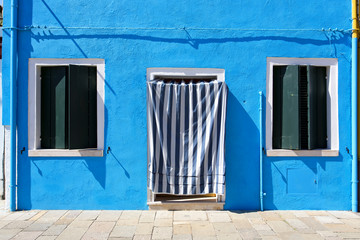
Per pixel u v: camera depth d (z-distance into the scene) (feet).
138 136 17.71
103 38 17.69
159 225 15.25
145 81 17.75
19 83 17.49
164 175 17.02
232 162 17.78
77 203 17.57
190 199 17.78
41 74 17.93
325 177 17.87
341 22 18.08
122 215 16.69
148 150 17.54
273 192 17.78
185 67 17.76
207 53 17.81
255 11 17.92
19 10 17.56
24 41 17.53
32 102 17.53
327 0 18.10
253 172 17.80
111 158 17.63
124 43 17.71
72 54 17.61
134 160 17.66
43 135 17.90
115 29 17.70
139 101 17.72
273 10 17.93
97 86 17.71
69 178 17.54
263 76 17.85
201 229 14.76
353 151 17.83
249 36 17.87
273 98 18.19
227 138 17.79
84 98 17.60
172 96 16.97
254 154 17.80
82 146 17.46
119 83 17.70
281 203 17.79
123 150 17.65
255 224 15.46
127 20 17.76
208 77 18.21
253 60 17.85
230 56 17.84
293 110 17.52
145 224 15.38
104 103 17.67
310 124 17.58
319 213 17.28
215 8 17.88
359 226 15.26
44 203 17.51
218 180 16.81
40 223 15.43
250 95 17.85
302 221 15.93
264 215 16.81
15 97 17.29
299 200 17.84
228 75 17.83
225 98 16.84
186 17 17.85
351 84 18.11
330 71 18.08
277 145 18.10
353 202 17.70
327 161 17.89
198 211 17.39
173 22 17.81
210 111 16.89
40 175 17.49
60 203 17.54
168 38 17.79
